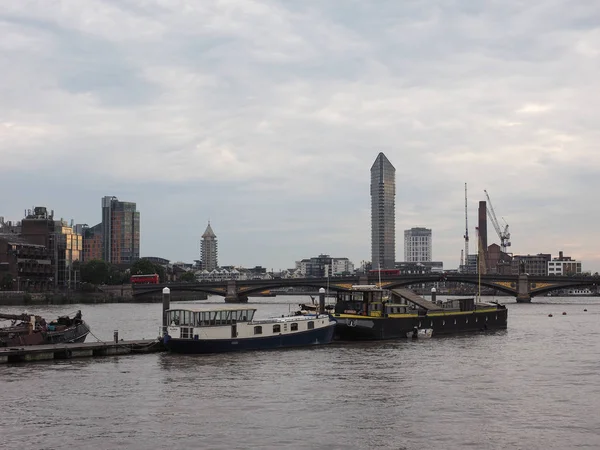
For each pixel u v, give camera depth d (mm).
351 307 125438
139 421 62219
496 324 149875
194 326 100500
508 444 56062
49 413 64938
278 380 80938
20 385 77250
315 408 67062
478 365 93375
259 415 64312
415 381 80812
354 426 60750
